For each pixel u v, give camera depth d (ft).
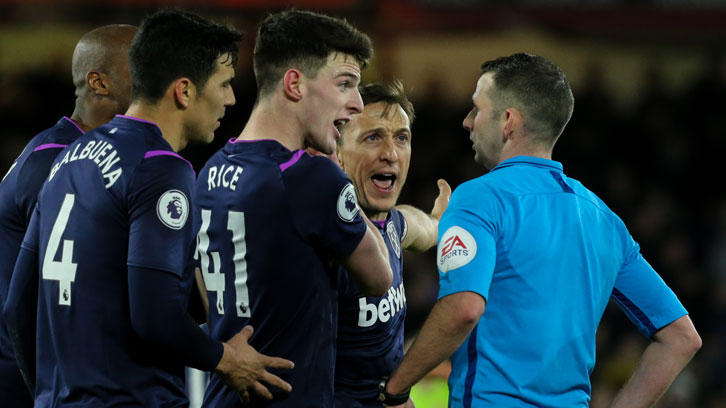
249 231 30.14
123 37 36.70
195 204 31.71
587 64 131.34
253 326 30.60
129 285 28.58
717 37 129.49
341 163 37.55
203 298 33.47
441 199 45.37
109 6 115.65
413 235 41.29
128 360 29.55
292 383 30.45
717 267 120.16
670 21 128.26
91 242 29.30
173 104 30.86
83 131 36.14
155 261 28.37
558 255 32.04
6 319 32.04
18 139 119.34
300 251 30.09
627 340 99.96
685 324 34.12
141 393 29.66
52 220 30.30
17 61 119.75
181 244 29.07
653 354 34.30
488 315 31.94
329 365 31.22
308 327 30.60
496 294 31.91
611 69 132.26
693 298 115.24
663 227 123.34
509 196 32.19
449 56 125.39
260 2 109.19
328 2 115.65
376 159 37.04
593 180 128.67
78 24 119.03
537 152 33.68
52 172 31.32
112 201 29.22
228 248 30.71
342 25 31.22
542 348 31.58
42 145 34.58
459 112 126.82
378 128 36.96
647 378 34.04
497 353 31.68
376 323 34.99
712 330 110.73
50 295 30.01
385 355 35.65
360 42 31.53
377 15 119.24
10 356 34.96
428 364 31.37
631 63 132.87
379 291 31.89
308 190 29.89
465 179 123.65
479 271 30.89
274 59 30.99
